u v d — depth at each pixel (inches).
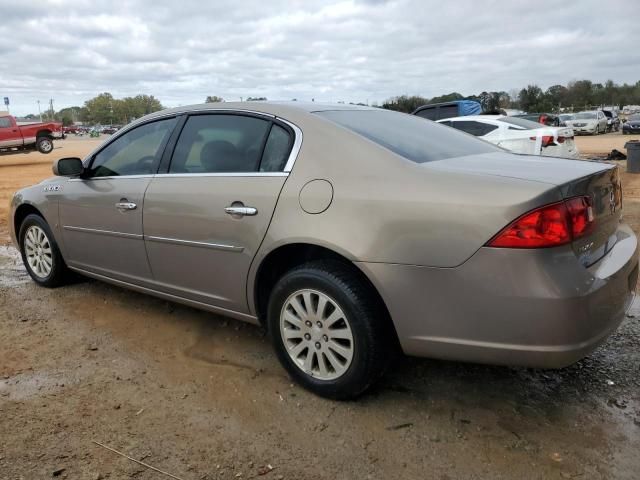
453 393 121.0
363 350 109.7
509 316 95.2
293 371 122.5
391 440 104.4
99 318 166.2
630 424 108.0
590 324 96.0
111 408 116.0
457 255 97.7
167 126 152.1
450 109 605.9
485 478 93.5
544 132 413.7
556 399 117.8
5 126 855.7
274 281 130.5
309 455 100.3
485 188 98.1
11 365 136.0
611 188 114.3
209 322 162.2
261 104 135.0
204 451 101.7
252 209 122.4
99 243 165.8
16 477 94.0
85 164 172.9
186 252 138.6
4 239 292.8
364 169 111.5
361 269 106.3
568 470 95.0
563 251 95.4
